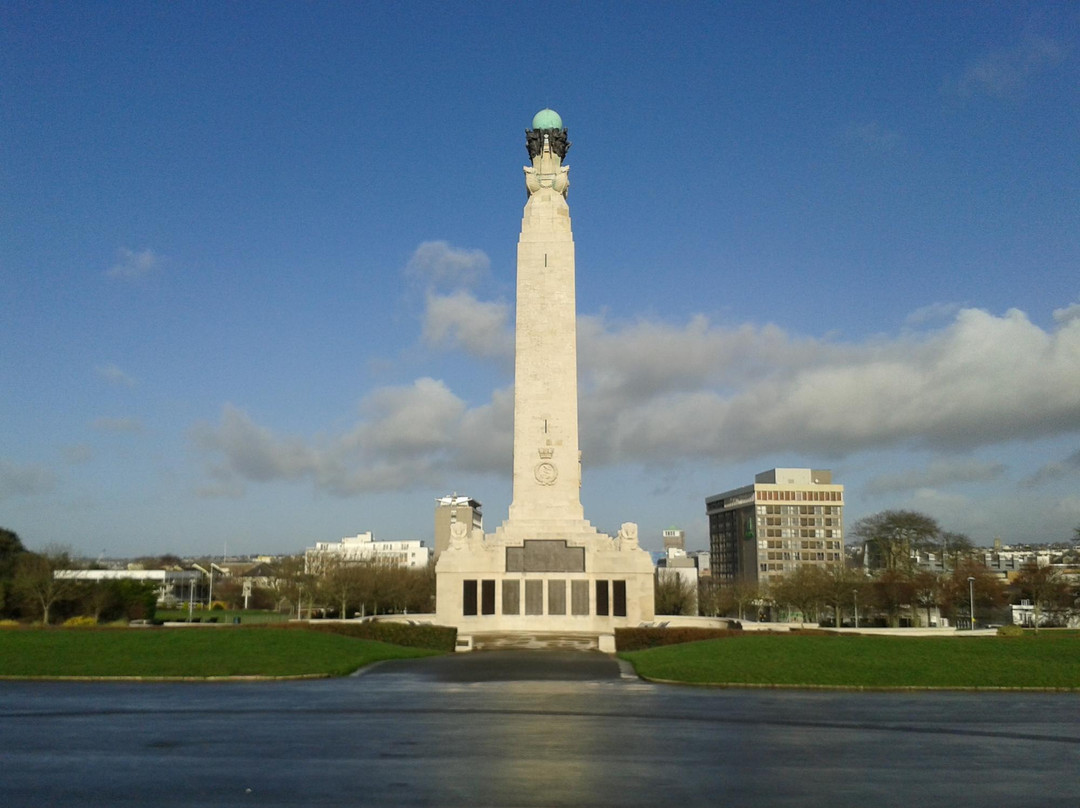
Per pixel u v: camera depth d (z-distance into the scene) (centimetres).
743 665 4697
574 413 8650
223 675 4441
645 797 2077
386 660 5453
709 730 2994
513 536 8400
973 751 2677
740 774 2325
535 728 2980
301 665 4725
